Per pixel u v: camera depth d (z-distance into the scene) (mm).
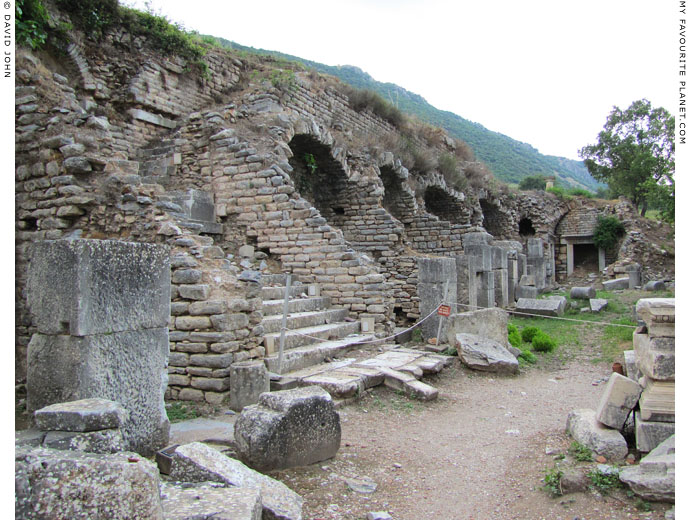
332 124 16344
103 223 7270
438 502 4051
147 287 4480
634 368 6281
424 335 10609
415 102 72812
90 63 11617
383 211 13781
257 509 3049
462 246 15773
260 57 17312
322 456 4613
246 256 10602
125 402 4223
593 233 27703
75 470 2430
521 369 8906
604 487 3912
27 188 7586
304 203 10367
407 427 5875
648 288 18438
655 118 28922
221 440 4590
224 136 10992
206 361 6020
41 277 4109
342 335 9172
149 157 11797
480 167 24500
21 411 5434
